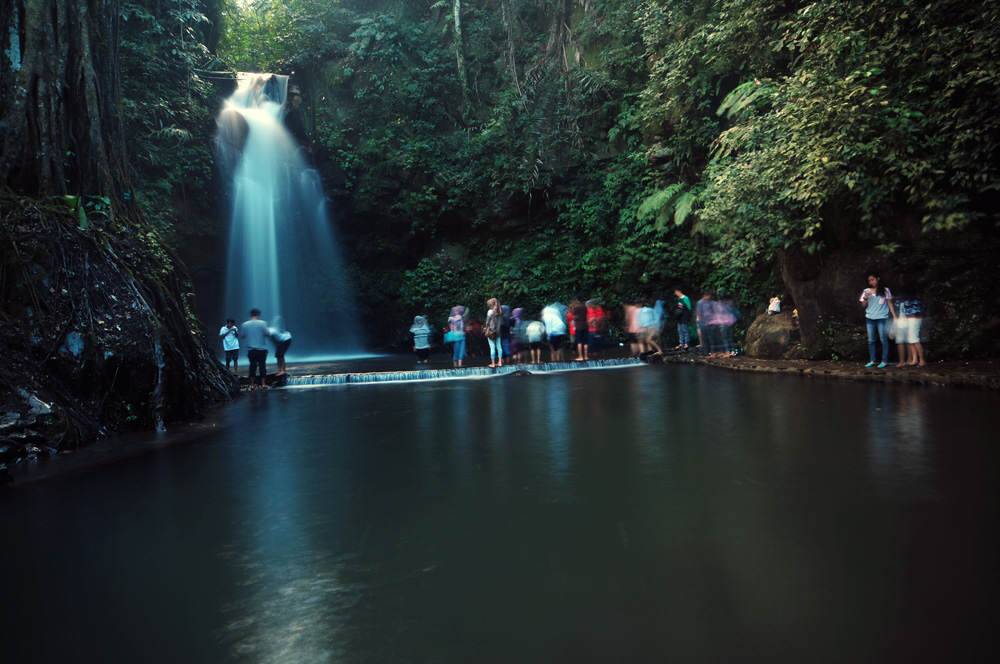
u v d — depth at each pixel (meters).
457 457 5.81
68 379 7.59
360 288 27.34
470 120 27.25
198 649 2.37
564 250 25.89
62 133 9.64
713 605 2.60
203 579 3.09
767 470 4.90
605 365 16.41
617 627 2.44
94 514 4.32
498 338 16.02
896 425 6.50
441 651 2.29
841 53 12.07
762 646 2.25
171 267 11.21
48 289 7.89
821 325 13.88
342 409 9.64
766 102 15.89
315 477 5.22
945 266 11.73
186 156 22.20
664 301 22.23
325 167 27.58
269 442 6.99
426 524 3.86
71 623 2.63
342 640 2.40
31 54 9.29
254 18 31.30
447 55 28.02
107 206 9.97
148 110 21.25
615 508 4.05
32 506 4.59
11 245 7.82
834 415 7.33
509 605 2.67
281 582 3.01
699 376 12.88
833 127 11.67
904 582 2.75
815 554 3.13
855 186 11.77
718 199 15.01
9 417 6.49
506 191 26.17
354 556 3.35
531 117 25.14
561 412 8.45
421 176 26.89
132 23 22.09
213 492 4.83
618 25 23.77
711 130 19.47
